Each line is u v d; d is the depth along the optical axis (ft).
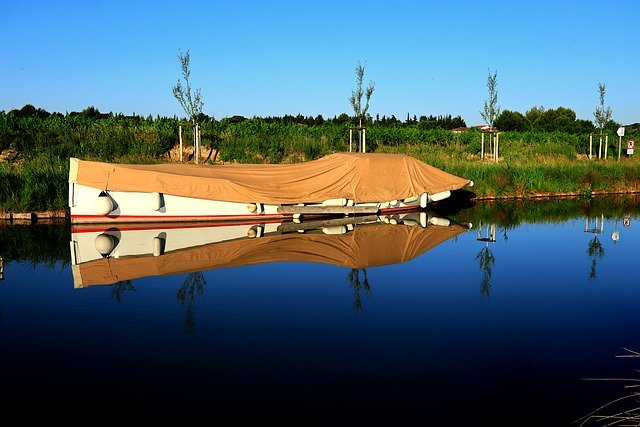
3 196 60.44
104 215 55.93
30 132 85.66
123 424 16.67
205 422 16.83
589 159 118.52
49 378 19.99
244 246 45.65
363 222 62.03
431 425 16.70
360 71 91.71
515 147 124.77
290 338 24.21
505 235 53.62
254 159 92.53
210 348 22.91
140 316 27.09
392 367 21.07
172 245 45.78
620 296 31.60
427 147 116.47
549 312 28.43
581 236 53.26
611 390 19.06
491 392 18.88
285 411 17.56
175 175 57.82
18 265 38.22
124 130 93.35
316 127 116.57
